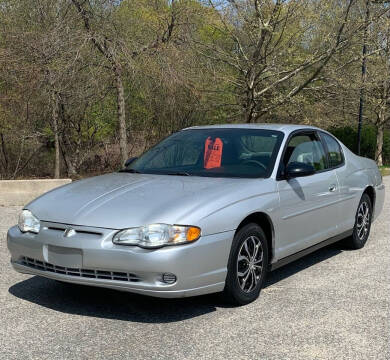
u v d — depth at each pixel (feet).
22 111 44.60
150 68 43.24
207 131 19.27
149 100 50.21
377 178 23.71
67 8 44.68
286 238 16.72
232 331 13.28
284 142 17.83
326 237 19.24
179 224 13.39
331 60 56.08
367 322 13.94
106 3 44.06
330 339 12.81
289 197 16.72
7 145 50.29
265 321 13.97
